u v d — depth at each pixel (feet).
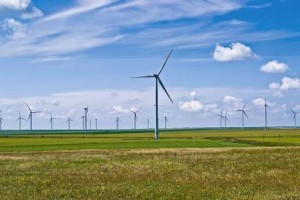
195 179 106.11
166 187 93.91
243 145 274.77
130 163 142.72
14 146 282.56
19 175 117.29
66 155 183.01
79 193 87.25
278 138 411.95
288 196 80.64
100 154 185.47
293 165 132.77
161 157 163.12
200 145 274.57
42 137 536.42
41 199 80.69
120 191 89.20
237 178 107.14
